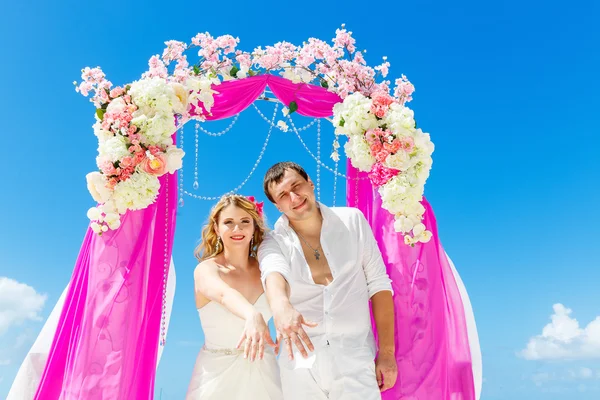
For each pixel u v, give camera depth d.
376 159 3.88
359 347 3.21
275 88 4.36
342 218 3.47
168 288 4.22
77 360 3.44
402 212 3.80
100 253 3.65
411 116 3.89
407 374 3.68
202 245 3.72
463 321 4.03
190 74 4.19
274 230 3.54
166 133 3.75
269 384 3.31
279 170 3.44
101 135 3.76
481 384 4.13
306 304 3.24
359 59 4.48
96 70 3.86
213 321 3.38
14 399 3.77
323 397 3.09
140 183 3.62
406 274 3.85
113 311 3.53
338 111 4.04
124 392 3.43
